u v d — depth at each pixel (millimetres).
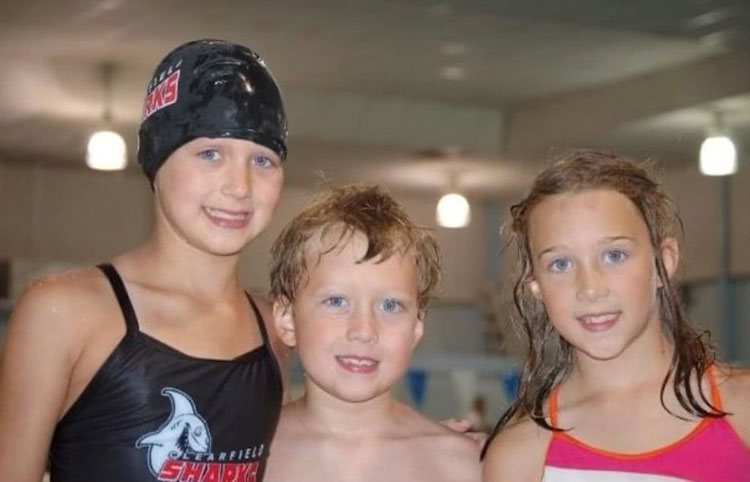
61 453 2174
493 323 11828
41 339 2111
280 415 2369
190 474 2158
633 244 2234
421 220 11867
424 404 9008
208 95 2205
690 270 10891
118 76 7848
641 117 8188
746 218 10328
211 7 6352
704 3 6086
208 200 2189
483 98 8930
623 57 7598
